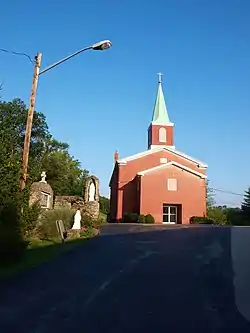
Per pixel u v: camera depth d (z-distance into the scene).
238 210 56.47
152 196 42.41
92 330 6.50
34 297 8.77
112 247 17.86
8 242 12.51
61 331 6.43
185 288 9.92
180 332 6.49
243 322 7.13
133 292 9.38
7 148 13.90
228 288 9.97
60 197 29.16
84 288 9.73
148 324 6.90
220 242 19.67
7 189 13.14
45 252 15.46
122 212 46.56
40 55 16.48
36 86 16.31
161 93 56.34
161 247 17.89
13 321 6.97
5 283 10.15
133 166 48.03
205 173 49.31
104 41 15.78
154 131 53.91
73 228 21.41
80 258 14.59
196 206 42.62
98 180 29.36
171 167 43.16
